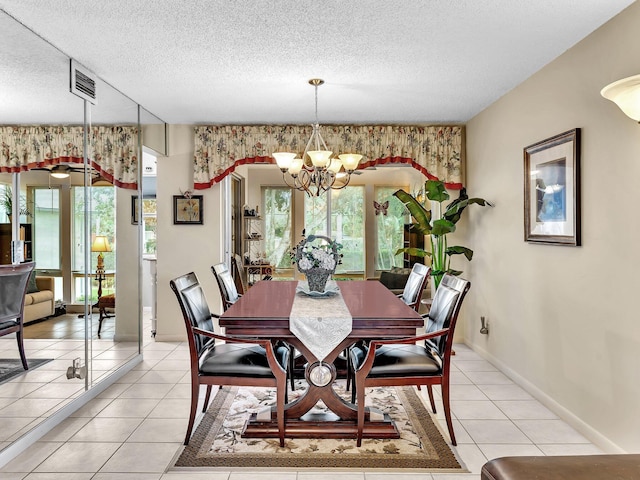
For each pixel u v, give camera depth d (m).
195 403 2.68
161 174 5.02
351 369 3.55
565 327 3.03
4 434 2.55
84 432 2.86
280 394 2.63
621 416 2.48
